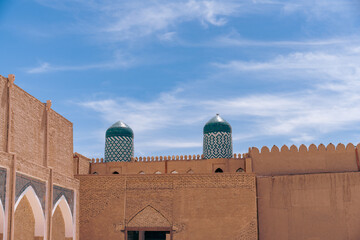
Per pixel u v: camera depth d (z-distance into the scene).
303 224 19.16
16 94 15.38
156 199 19.83
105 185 20.23
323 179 19.34
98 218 19.98
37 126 16.94
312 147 21.17
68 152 19.97
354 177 19.08
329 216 19.02
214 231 19.27
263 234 19.36
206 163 22.89
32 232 16.19
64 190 18.59
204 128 24.14
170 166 23.36
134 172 23.70
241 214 19.31
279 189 19.66
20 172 14.74
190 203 19.61
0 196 13.59
